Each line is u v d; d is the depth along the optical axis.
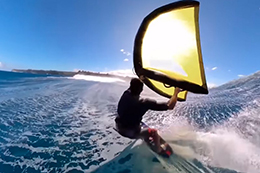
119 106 3.07
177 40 2.98
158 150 2.96
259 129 3.58
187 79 2.82
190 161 2.74
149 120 4.99
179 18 2.82
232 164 2.62
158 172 2.51
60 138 3.68
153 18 2.83
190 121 4.78
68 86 13.30
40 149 3.16
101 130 4.25
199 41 2.87
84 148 3.28
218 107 5.78
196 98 8.03
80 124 4.64
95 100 8.19
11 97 7.57
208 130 4.05
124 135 3.04
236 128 3.87
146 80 3.36
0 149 3.06
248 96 6.53
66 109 6.18
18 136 3.65
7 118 4.72
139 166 2.65
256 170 2.47
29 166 2.63
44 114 5.36
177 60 3.04
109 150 3.21
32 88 10.93
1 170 2.49
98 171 2.55
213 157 2.84
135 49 2.91
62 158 2.90
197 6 2.67
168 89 3.71
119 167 2.64
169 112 5.80
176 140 3.50
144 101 2.85
